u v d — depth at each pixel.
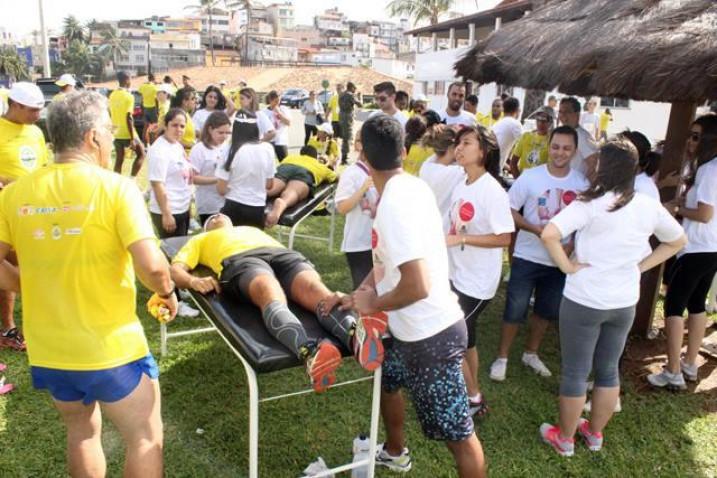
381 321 2.38
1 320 4.08
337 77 60.53
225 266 3.21
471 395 3.47
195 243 3.52
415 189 2.23
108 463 3.01
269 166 5.03
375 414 2.72
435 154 4.00
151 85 12.45
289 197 5.65
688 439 3.43
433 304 2.31
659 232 2.96
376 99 5.87
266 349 2.59
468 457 2.46
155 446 2.29
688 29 3.40
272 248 3.38
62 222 2.03
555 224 2.89
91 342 2.09
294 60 108.50
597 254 2.87
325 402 3.67
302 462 3.09
